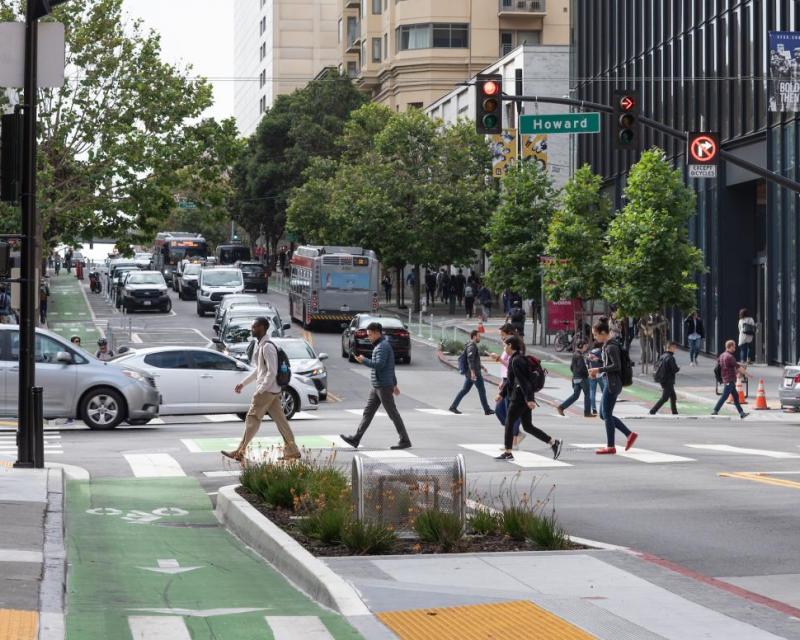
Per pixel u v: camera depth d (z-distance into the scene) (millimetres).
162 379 26719
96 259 141750
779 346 43156
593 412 31125
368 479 11555
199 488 16156
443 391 39344
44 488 14578
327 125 96000
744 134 44875
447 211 70438
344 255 58156
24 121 17047
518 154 64125
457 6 94188
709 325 48875
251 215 100938
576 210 48656
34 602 8734
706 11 48000
